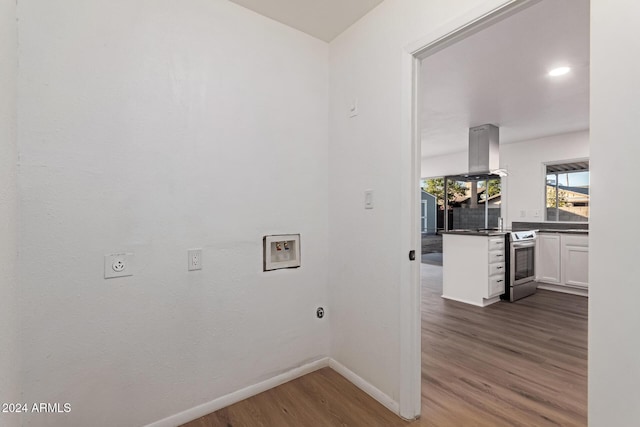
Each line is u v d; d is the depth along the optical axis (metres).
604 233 1.00
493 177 4.93
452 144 5.63
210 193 1.79
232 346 1.88
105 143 1.48
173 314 1.68
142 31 1.58
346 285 2.15
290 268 2.12
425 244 7.84
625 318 0.96
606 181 1.00
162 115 1.63
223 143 1.83
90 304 1.45
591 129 1.03
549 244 4.59
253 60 1.95
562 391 1.97
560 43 2.35
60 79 1.37
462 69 2.76
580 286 4.27
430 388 2.01
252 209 1.95
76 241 1.42
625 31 0.96
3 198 1.05
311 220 2.22
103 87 1.47
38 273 1.33
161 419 1.65
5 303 1.06
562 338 2.81
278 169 2.06
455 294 4.09
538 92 3.29
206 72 1.77
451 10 1.50
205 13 1.77
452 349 2.59
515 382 2.08
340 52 2.19
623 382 0.97
